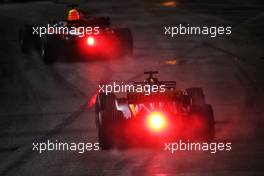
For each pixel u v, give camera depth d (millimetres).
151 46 95938
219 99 60906
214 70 75625
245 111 55250
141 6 152500
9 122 56344
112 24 124750
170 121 44438
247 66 77188
